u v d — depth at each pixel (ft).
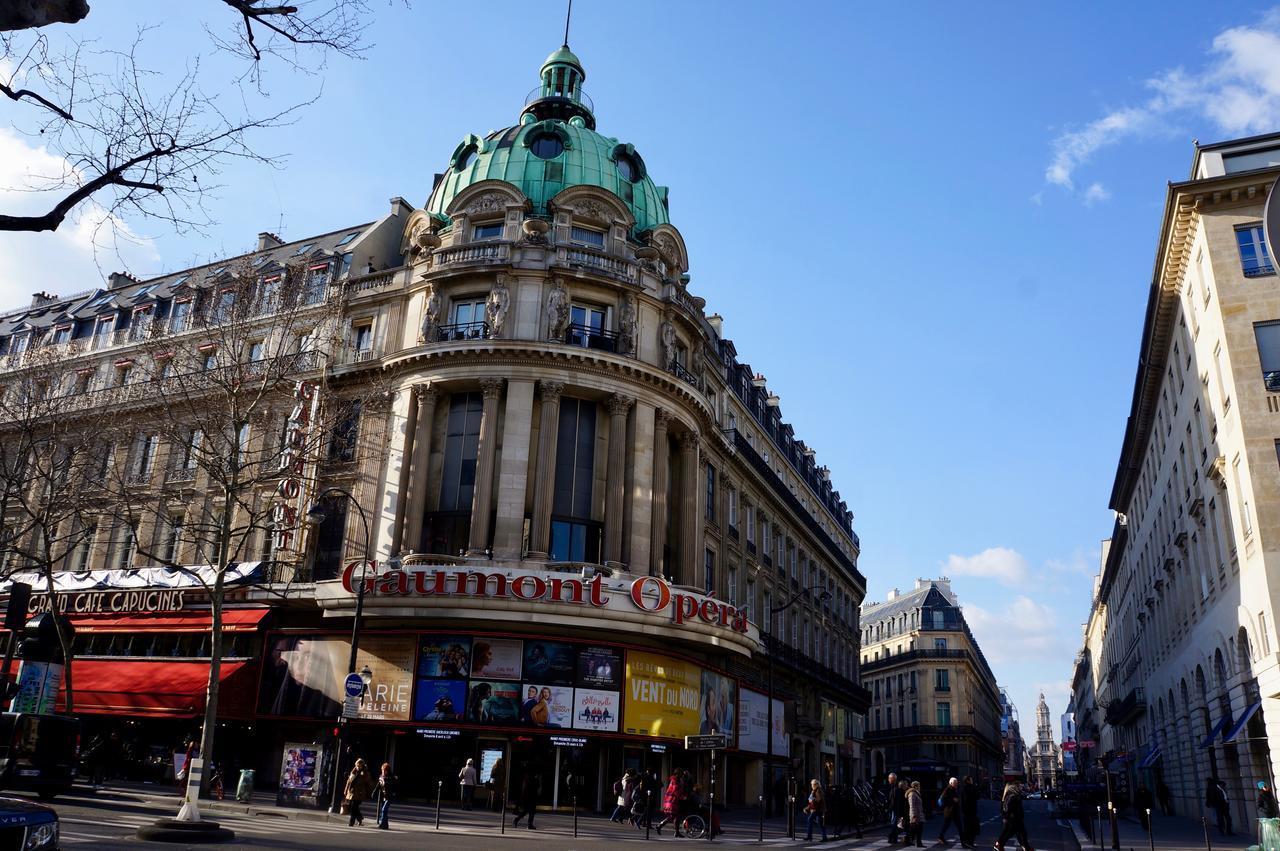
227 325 102.58
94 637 118.83
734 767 132.57
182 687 104.27
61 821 57.67
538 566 100.42
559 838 68.33
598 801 99.40
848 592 225.56
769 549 163.43
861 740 218.59
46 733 72.64
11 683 101.81
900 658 342.85
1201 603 116.67
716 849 67.15
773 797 131.13
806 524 183.62
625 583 100.48
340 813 77.10
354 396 116.26
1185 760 137.18
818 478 212.02
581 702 98.17
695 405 119.34
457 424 110.52
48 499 110.11
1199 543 115.14
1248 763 96.43
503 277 111.96
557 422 107.76
